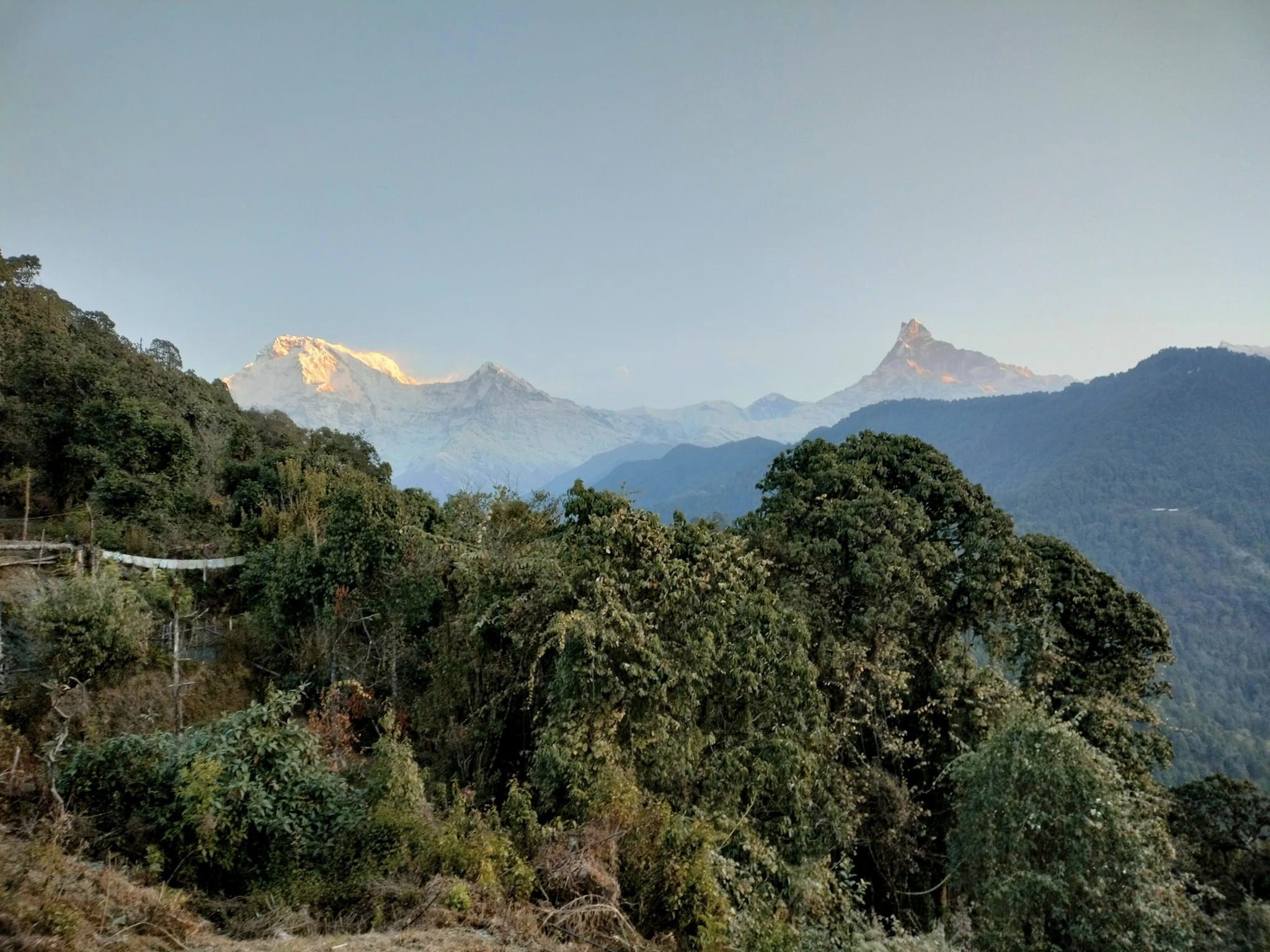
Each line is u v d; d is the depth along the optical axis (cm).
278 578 1727
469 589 1484
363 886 737
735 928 846
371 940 630
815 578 1830
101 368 3036
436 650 1512
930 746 1842
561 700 1136
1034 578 1939
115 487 2300
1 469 2692
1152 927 896
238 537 2414
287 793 820
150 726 1178
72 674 1197
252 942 599
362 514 1692
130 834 740
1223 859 1991
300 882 740
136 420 2538
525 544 1620
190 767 794
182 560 2125
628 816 951
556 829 927
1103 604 2075
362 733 1405
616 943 750
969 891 1131
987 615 1894
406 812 851
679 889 850
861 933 946
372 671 1588
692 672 1223
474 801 1090
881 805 1609
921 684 1942
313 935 652
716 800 1196
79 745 817
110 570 1535
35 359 2944
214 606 2097
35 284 4031
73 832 704
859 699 1695
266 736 848
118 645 1275
